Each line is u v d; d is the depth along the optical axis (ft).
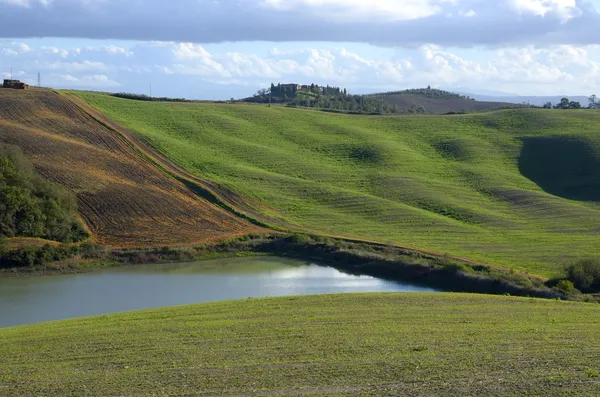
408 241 267.59
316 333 99.35
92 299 177.06
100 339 99.45
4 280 204.03
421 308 119.96
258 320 110.01
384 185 354.33
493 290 185.98
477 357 84.12
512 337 95.04
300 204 316.60
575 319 109.50
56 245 233.55
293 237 261.85
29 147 320.70
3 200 235.40
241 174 346.33
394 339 94.63
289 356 86.84
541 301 129.80
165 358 87.61
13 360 89.56
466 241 270.26
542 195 348.38
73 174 300.40
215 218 283.38
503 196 346.74
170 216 277.64
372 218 301.84
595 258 196.54
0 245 218.79
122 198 285.84
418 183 359.25
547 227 295.69
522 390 71.51
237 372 80.48
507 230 290.56
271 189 331.57
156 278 209.97
